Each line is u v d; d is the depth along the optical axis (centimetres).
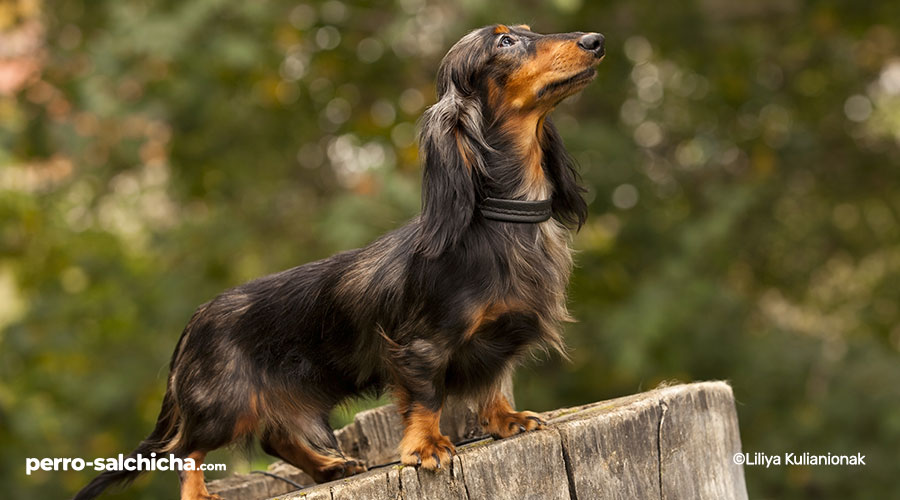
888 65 1155
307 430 484
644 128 1132
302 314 474
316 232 973
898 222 1180
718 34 1068
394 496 409
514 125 456
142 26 880
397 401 444
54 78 984
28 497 925
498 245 437
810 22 1093
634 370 927
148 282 1057
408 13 930
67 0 1034
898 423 1014
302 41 1014
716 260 1041
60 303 1047
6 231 1023
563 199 482
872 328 1202
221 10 915
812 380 1070
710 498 460
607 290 1050
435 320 432
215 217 1060
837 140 1176
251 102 1021
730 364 1062
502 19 913
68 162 1027
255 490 541
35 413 935
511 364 468
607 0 1046
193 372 477
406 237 460
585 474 428
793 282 1202
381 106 1078
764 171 1089
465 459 417
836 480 1020
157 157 1030
